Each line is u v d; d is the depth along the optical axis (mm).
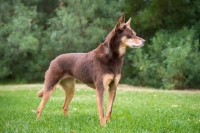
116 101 10531
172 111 7938
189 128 5953
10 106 9375
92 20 19156
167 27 17562
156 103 9891
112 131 5645
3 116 7379
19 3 19391
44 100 7055
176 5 16391
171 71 15469
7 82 20344
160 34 16578
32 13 18719
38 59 19359
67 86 7441
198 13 17328
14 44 18219
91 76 6543
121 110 8195
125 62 19203
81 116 7352
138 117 7059
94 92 13961
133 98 11438
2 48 18781
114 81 6500
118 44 6352
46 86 7066
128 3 17984
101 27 18344
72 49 18734
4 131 5727
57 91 14734
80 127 6051
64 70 7027
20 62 19797
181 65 15297
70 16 17891
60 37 18219
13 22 18484
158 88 16750
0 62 18875
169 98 11289
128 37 6418
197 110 8203
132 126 6090
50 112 8227
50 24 19969
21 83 19688
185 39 15883
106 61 6320
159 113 7652
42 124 6422
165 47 16531
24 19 18156
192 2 17047
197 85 16109
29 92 14078
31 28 19406
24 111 8320
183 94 12820
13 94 13227
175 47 15539
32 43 17656
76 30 18281
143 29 17609
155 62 16344
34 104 9820
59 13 18250
